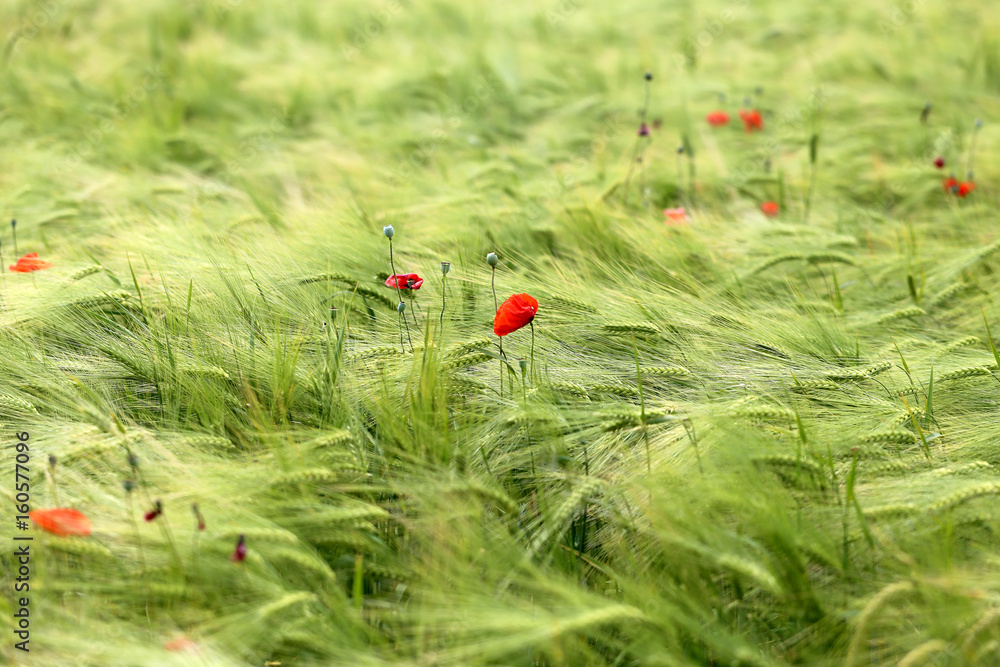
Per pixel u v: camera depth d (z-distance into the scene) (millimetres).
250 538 3158
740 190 4387
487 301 3623
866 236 4082
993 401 3459
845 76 6305
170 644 3084
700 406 3373
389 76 6145
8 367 3430
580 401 3420
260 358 3457
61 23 7074
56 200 4145
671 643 3127
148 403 3445
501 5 8352
